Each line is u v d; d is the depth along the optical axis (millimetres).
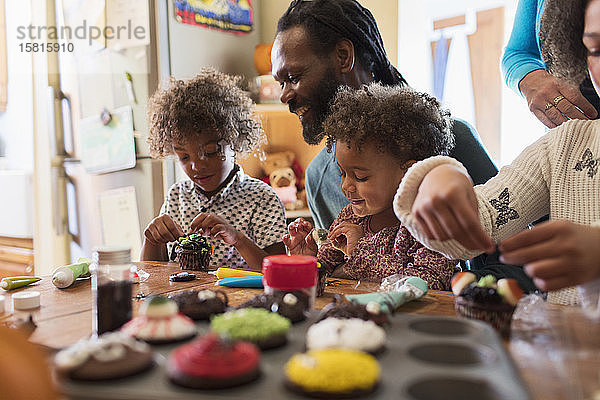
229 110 1473
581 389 429
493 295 613
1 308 764
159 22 1906
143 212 1974
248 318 557
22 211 2320
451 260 1007
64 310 765
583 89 1225
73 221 2268
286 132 2213
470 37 2029
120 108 1997
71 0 2156
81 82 2146
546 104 1147
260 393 437
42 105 2252
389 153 1043
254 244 1313
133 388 443
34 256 2293
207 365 445
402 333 590
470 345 536
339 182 1399
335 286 935
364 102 1071
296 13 1282
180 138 1373
